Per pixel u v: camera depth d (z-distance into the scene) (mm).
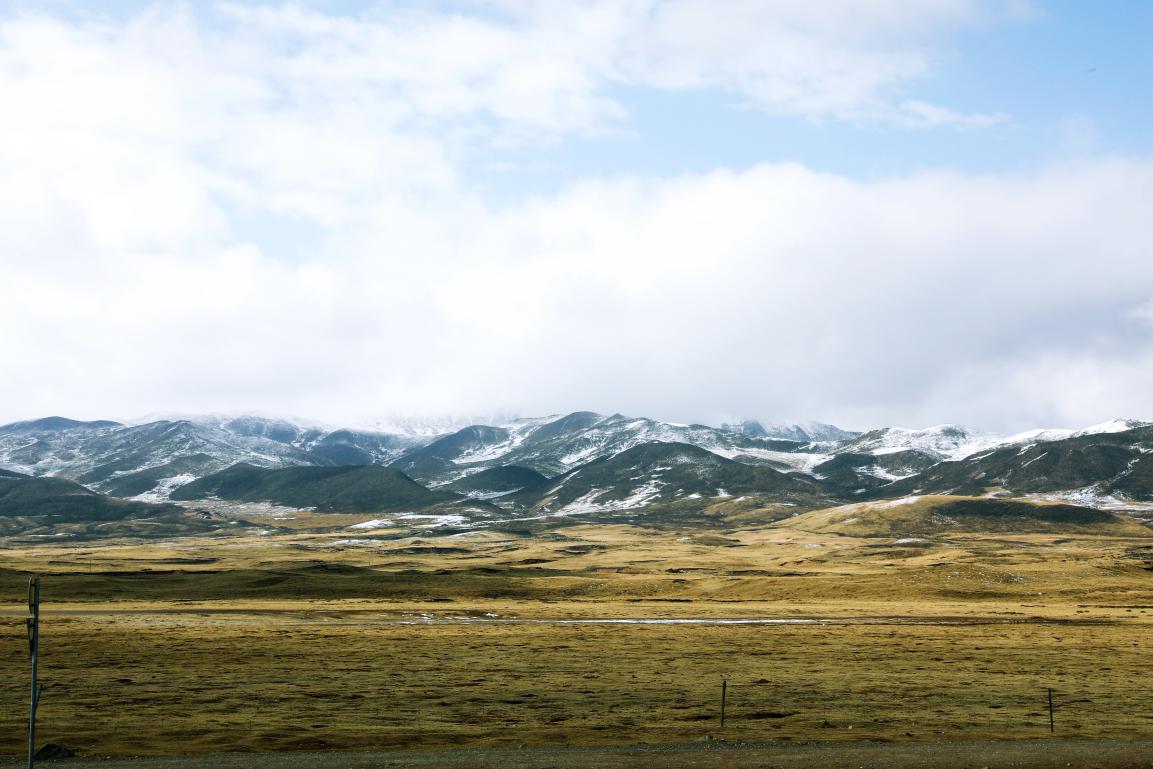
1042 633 121875
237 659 89625
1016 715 60312
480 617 154875
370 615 155375
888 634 119875
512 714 59719
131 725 54219
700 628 127812
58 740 48938
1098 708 63562
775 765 41594
